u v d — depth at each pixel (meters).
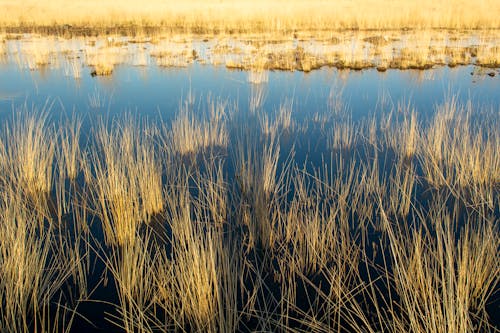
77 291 3.54
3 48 17.75
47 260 3.91
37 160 5.54
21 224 3.84
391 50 16.36
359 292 3.46
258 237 4.25
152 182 4.91
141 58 14.86
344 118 8.25
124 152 5.86
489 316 3.16
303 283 3.61
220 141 6.79
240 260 3.74
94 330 3.12
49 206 4.97
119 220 4.18
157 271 3.63
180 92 10.48
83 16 27.97
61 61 14.91
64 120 8.12
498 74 12.05
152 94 10.31
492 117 7.89
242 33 22.50
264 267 3.82
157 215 4.73
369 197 5.01
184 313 3.23
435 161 5.54
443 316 2.93
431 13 25.75
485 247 3.56
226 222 4.52
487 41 18.12
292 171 5.84
